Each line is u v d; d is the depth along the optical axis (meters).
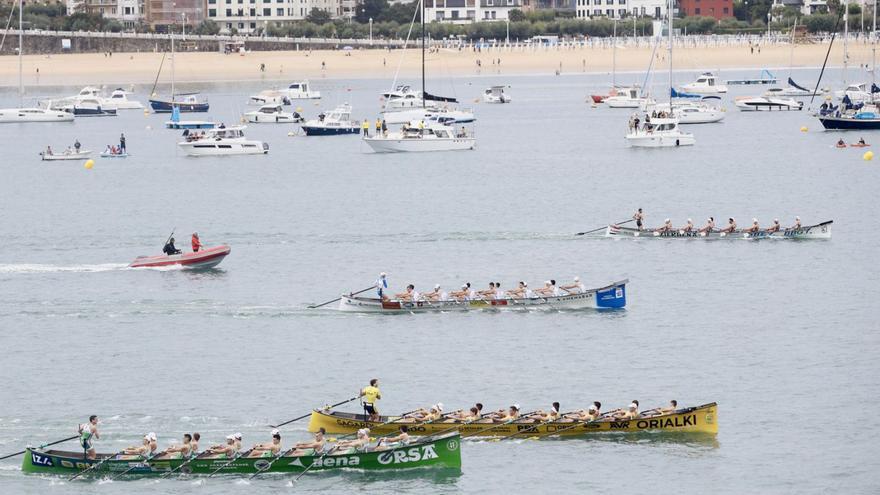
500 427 177.75
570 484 164.62
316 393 197.88
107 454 167.75
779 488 163.38
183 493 163.50
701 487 163.75
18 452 174.25
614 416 178.25
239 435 168.75
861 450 173.88
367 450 168.00
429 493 162.50
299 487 165.00
